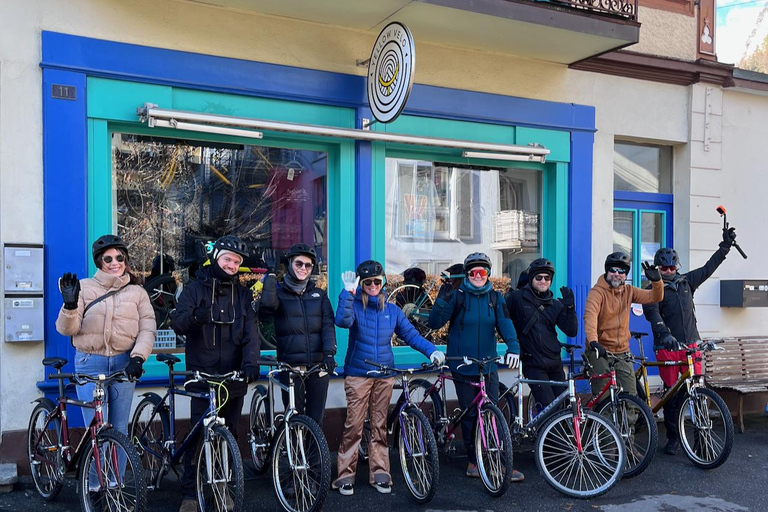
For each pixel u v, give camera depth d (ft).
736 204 24.75
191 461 13.34
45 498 14.10
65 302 12.55
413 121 19.74
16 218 15.23
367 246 19.15
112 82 16.08
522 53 20.86
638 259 23.95
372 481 15.35
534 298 16.93
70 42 15.58
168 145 17.38
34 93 15.40
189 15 16.89
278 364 13.73
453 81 20.29
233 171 18.19
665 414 18.51
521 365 16.93
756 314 25.07
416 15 17.85
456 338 16.26
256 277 18.34
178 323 13.03
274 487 13.89
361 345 15.10
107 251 13.70
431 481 13.98
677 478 16.40
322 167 19.24
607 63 22.38
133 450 11.86
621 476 14.57
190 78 16.84
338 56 18.70
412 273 20.63
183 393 13.53
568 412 15.24
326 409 18.35
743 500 14.89
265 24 17.76
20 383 15.29
